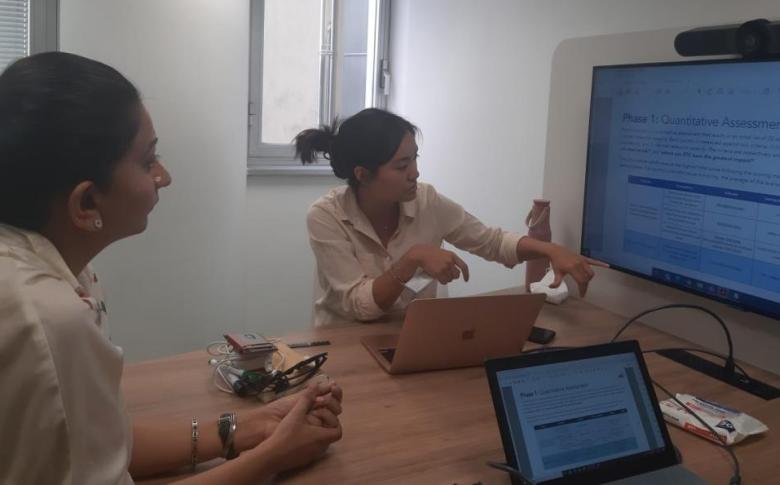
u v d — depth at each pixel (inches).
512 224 119.6
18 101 33.6
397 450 50.3
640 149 76.4
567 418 46.3
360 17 156.4
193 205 124.3
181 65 118.0
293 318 158.9
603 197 82.1
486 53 123.0
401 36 151.1
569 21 104.5
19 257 34.1
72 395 32.9
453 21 132.0
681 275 73.0
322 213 84.4
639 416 48.7
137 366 63.5
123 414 37.0
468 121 129.1
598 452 46.4
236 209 132.9
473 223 91.6
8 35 116.9
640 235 77.5
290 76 152.9
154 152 38.9
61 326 32.9
